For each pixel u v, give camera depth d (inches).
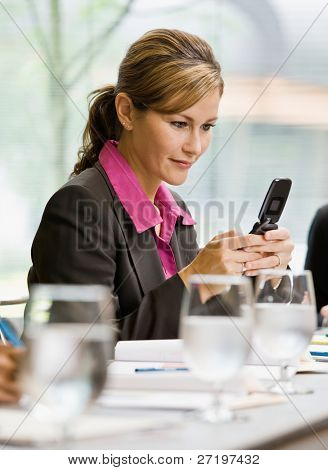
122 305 87.7
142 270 88.7
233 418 39.1
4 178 175.5
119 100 91.9
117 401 41.7
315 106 206.4
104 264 86.6
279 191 82.7
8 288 172.4
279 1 204.5
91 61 186.2
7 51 184.4
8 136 179.3
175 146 89.6
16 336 59.1
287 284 51.7
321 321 106.3
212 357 39.6
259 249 82.6
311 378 55.6
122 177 90.5
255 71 205.2
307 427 38.4
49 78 179.8
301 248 204.2
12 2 184.2
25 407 39.4
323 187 204.8
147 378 45.9
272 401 44.1
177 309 78.4
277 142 203.6
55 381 32.4
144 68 89.0
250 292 41.2
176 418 38.3
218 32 202.8
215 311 39.9
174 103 87.4
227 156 195.8
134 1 193.2
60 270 86.0
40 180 178.4
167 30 90.0
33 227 177.6
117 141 94.7
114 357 60.2
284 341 50.9
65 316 32.9
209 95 88.4
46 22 186.1
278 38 205.5
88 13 188.5
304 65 204.1
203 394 44.6
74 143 179.0
